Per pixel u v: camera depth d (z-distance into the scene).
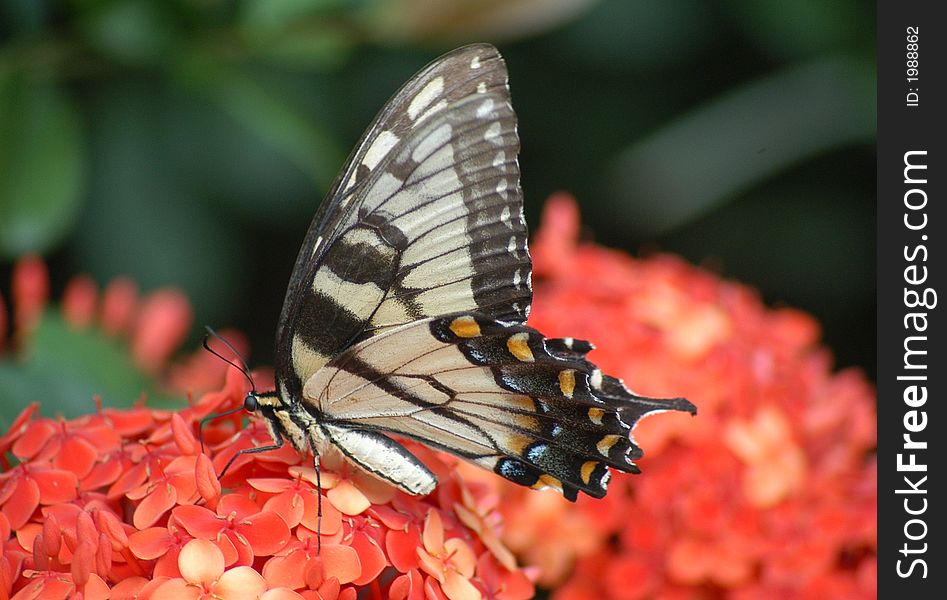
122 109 0.68
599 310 0.63
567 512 0.62
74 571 0.54
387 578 0.56
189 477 0.55
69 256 0.68
